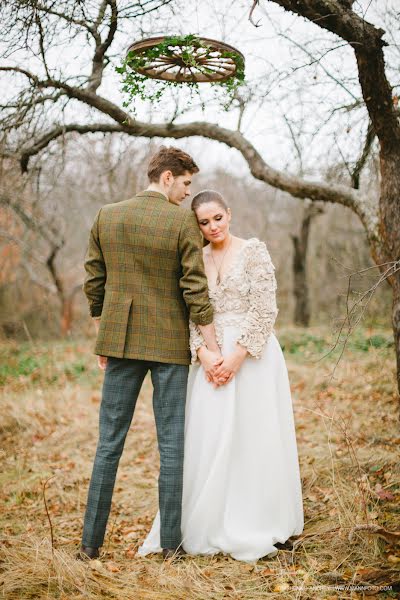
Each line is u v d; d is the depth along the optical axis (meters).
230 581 2.33
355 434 4.21
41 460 4.57
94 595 2.21
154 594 2.22
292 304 16.19
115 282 2.56
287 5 2.90
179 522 2.55
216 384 2.62
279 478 2.63
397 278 3.20
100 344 2.55
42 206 8.83
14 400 6.30
